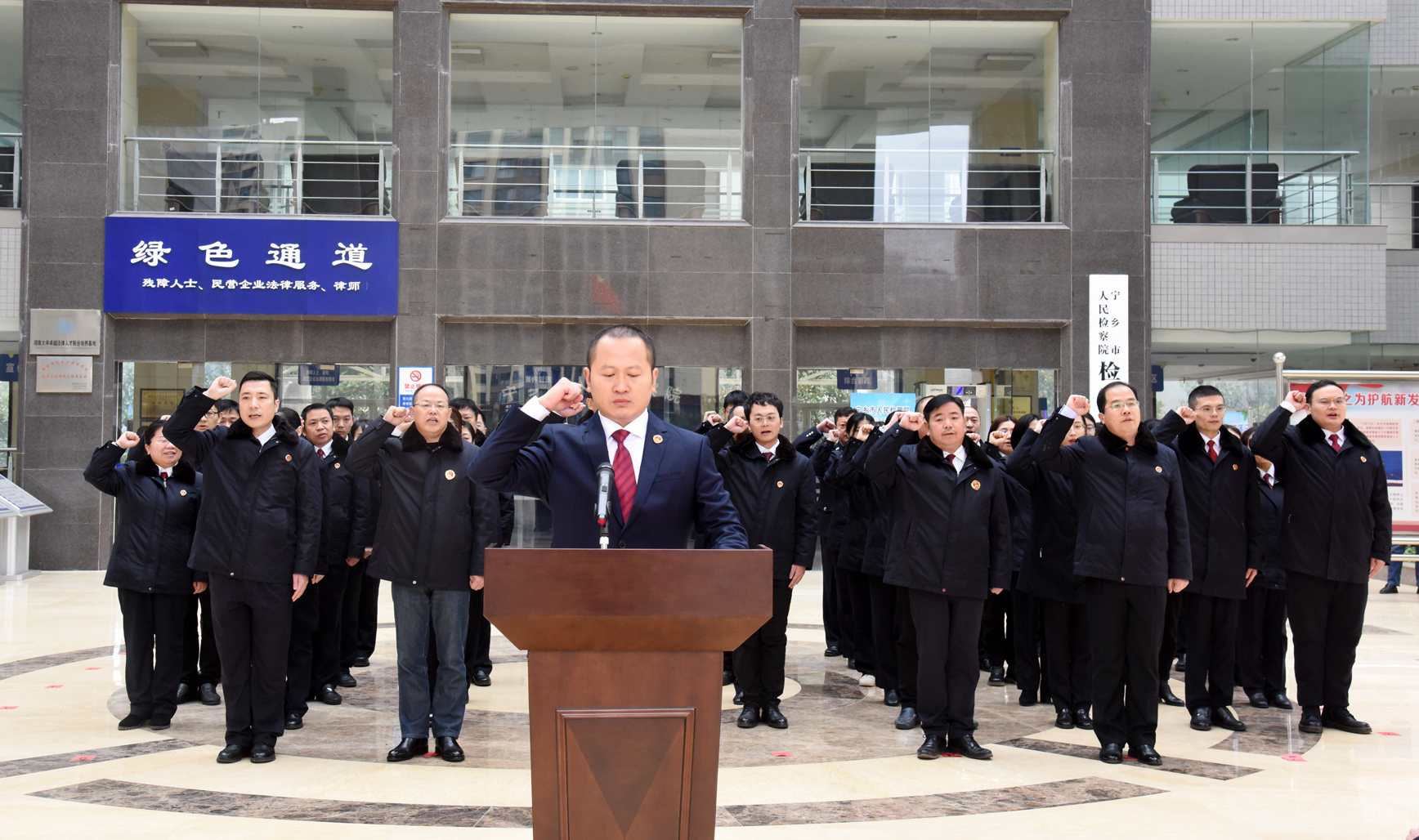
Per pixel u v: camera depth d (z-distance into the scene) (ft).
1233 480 18.78
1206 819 13.33
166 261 39.17
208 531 15.94
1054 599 18.84
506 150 41.14
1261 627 21.04
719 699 7.54
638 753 7.44
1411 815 13.53
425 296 39.73
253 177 40.65
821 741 17.63
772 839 12.43
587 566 7.23
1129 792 14.53
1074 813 13.52
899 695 18.99
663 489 9.68
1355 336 42.06
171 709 18.11
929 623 16.56
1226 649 18.80
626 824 7.44
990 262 40.42
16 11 41.42
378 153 40.73
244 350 40.01
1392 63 46.85
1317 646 18.48
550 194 41.19
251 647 16.11
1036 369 40.96
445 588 16.16
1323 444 18.58
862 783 14.97
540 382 40.24
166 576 17.93
